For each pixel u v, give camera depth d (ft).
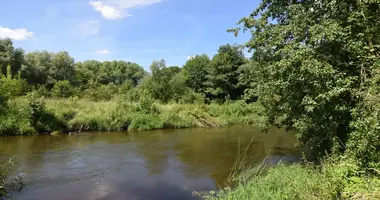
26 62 129.29
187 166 32.22
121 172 29.45
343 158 19.13
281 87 23.03
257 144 46.34
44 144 43.65
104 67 249.55
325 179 17.04
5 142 44.09
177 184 25.80
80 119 57.72
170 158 36.11
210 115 84.69
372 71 18.54
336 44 21.33
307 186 16.81
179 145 45.42
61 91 91.04
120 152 39.22
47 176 27.55
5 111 51.65
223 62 123.24
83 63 232.73
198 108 82.69
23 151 38.17
